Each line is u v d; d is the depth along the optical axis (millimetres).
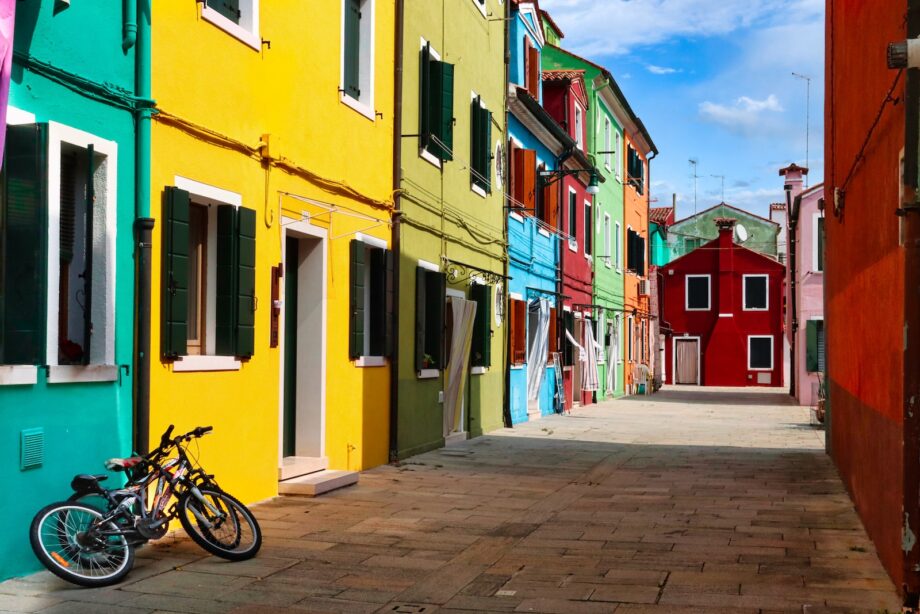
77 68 7270
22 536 6719
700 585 6996
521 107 22141
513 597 6652
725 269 54469
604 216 34531
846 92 11117
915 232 6387
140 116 7926
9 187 6715
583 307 30797
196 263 9281
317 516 9508
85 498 7152
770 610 6305
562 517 9852
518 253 22484
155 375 8195
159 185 8234
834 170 12867
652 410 29688
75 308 7520
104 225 7555
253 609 6199
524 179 22438
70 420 7160
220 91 9242
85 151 7465
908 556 6340
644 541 8641
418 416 15312
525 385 23531
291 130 10758
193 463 8773
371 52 13234
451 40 17125
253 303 9688
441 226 16500
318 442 11617
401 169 14195
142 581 6777
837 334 13328
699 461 15086
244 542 7766
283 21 10539
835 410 14086
